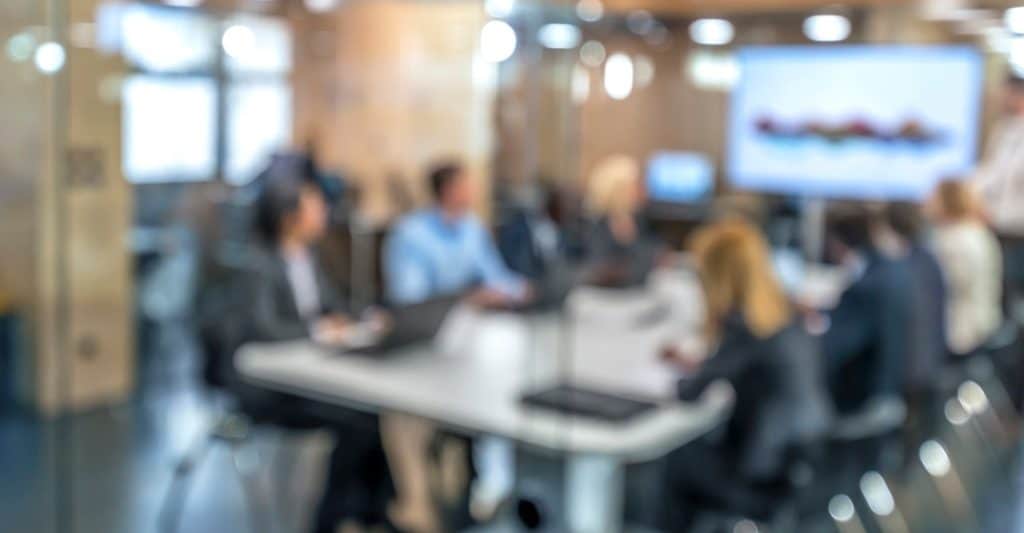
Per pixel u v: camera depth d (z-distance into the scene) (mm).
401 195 3199
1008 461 2551
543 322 2812
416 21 3318
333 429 2863
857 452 2535
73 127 3160
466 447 2648
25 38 3125
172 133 3211
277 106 3289
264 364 2945
